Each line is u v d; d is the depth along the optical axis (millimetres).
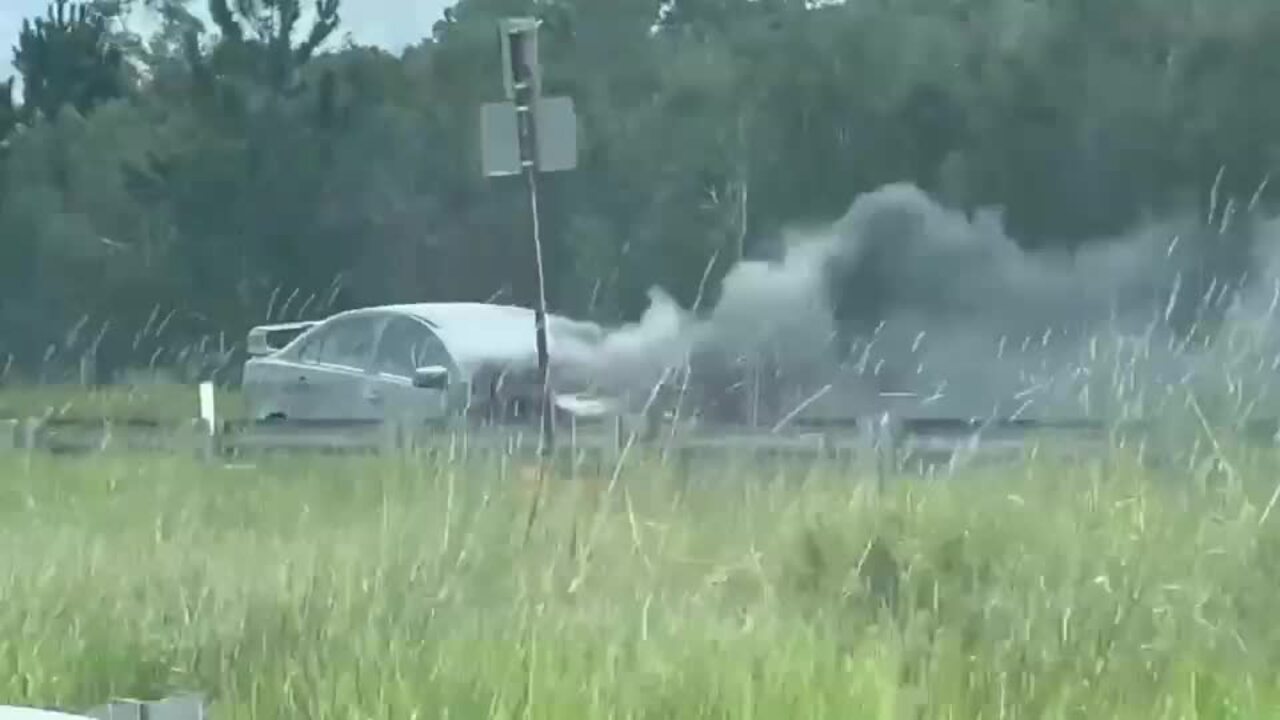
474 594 24719
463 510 28125
